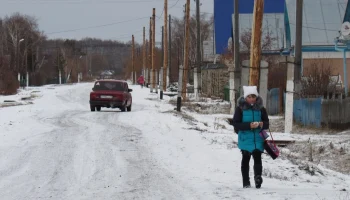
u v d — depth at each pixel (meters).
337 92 38.53
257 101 12.78
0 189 13.06
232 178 14.70
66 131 25.86
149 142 22.19
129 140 22.75
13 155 18.52
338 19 63.03
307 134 29.67
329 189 13.74
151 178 14.55
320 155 23.11
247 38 67.81
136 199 11.83
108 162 17.22
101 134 24.72
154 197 12.02
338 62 59.12
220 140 23.73
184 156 18.70
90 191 12.79
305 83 38.56
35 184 13.72
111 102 40.28
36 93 76.62
